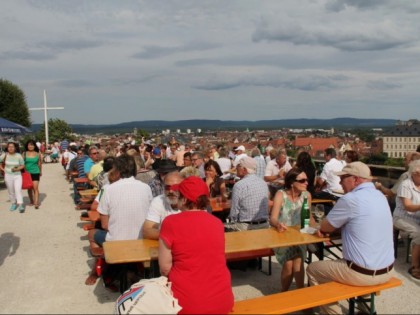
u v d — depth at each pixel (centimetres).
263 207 519
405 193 546
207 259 329
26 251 653
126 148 1411
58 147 2839
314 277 420
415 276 534
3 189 1401
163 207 432
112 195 464
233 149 1602
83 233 770
